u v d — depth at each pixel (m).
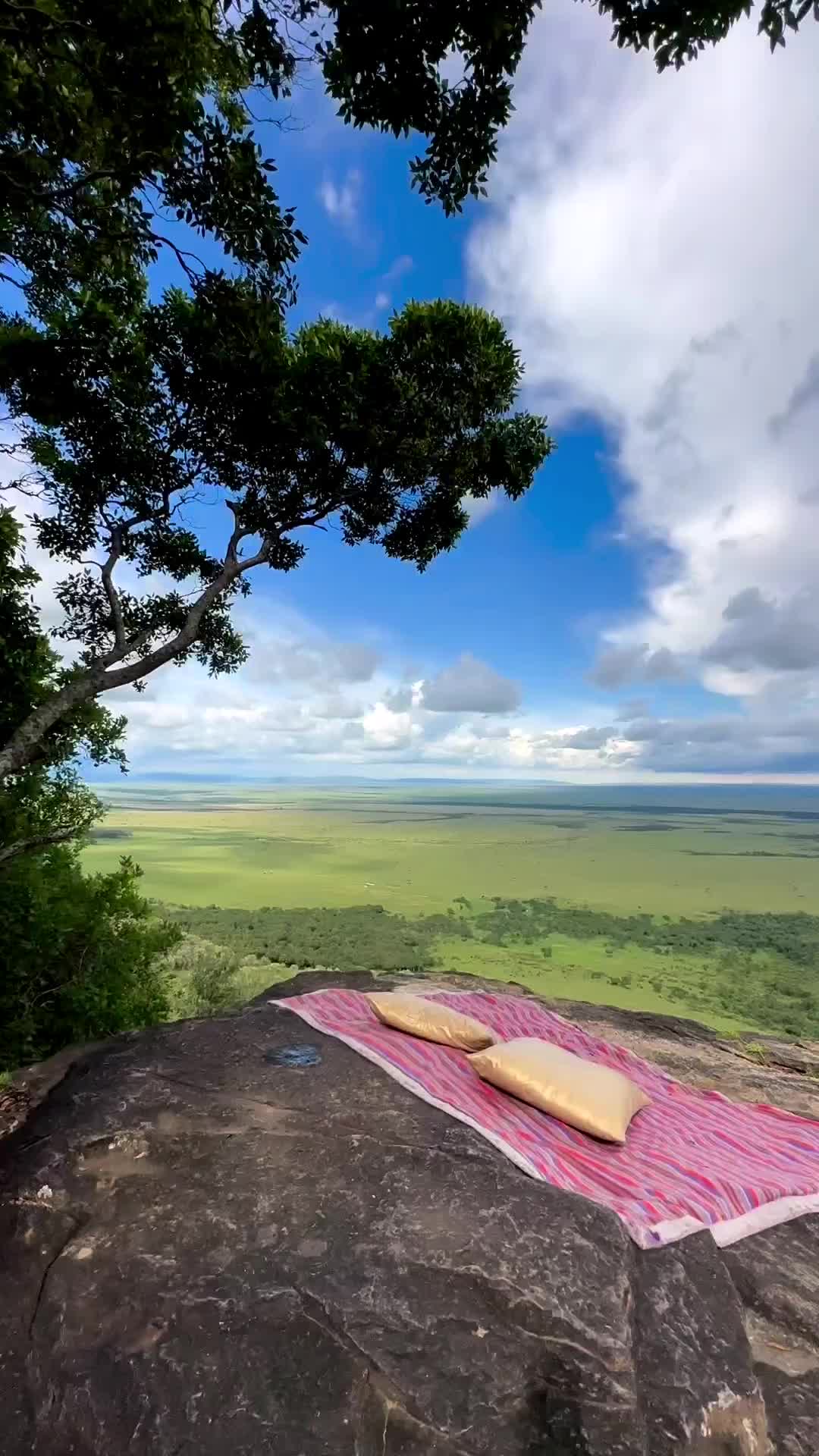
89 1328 1.83
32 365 4.99
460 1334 1.77
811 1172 3.15
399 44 3.18
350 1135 2.79
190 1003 15.23
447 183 3.78
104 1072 3.41
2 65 3.02
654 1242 2.27
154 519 6.27
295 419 5.37
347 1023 4.23
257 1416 1.58
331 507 6.38
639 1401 1.64
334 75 3.34
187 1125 2.84
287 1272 1.99
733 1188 2.77
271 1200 2.33
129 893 7.61
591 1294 1.91
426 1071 3.54
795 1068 5.41
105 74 3.02
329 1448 1.52
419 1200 2.33
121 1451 1.53
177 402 5.72
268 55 3.18
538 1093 3.27
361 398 5.50
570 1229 2.19
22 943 6.41
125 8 2.82
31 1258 2.13
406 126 3.53
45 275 4.74
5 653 6.08
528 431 6.56
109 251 4.11
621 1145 3.08
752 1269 2.31
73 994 6.70
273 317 4.62
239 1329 1.80
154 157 3.34
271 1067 3.49
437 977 7.13
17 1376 1.73
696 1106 3.94
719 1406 1.65
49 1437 1.59
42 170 3.46
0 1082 3.58
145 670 5.25
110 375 5.29
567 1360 1.70
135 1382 1.67
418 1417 1.58
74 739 6.88
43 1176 2.47
